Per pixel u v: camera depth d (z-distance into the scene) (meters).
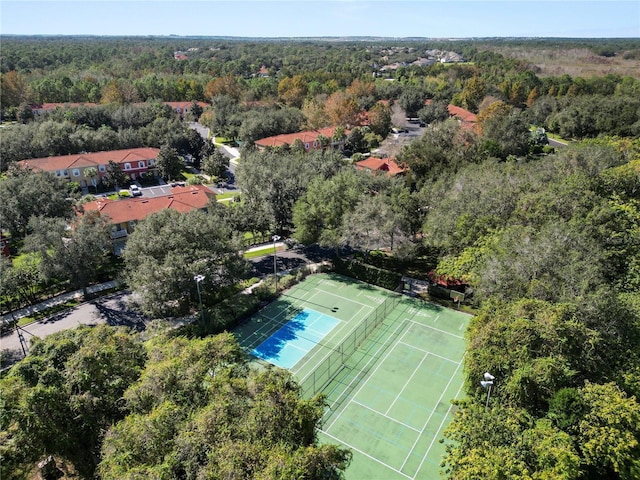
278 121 125.56
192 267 44.88
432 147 80.81
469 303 51.50
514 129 98.31
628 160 69.25
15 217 65.31
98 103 146.50
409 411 36.59
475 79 156.38
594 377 30.62
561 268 37.19
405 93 159.00
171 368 26.11
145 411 24.83
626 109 116.88
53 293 54.19
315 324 48.53
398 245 58.38
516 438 24.19
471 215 50.09
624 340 32.84
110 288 55.62
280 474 19.38
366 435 34.22
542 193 49.59
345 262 59.53
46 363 27.64
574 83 162.62
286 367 41.56
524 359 29.78
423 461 32.09
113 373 28.00
